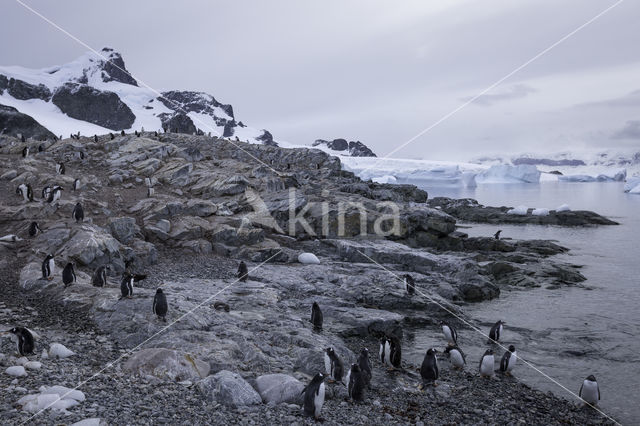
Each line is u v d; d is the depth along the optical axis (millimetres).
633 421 11789
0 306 15078
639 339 17969
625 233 46844
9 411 8508
